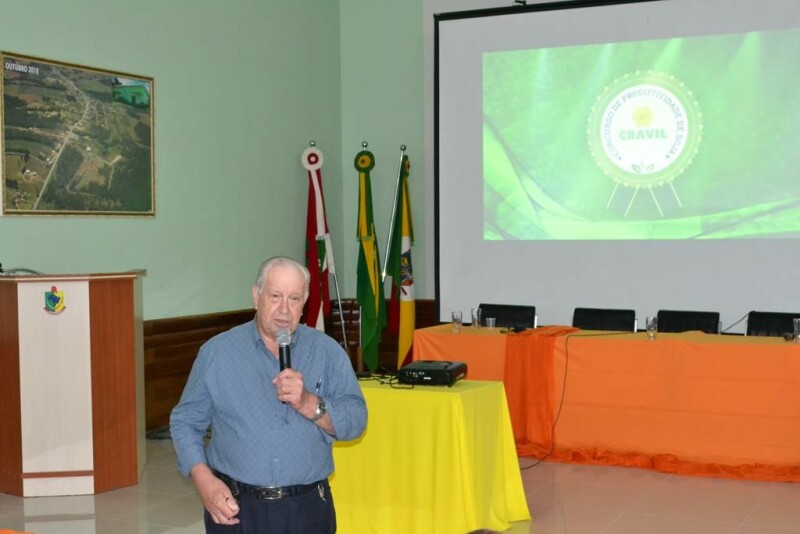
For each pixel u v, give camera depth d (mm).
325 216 9148
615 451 6109
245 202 8555
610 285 8070
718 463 5797
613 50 7945
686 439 5879
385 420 4402
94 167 6914
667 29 7754
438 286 8680
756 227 7562
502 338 6414
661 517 4883
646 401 5984
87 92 6848
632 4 7848
